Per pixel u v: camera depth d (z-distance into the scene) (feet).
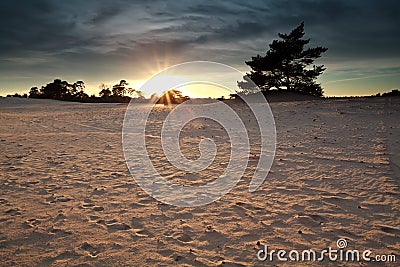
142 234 10.96
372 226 11.05
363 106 46.88
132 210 13.15
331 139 26.99
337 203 13.20
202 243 10.30
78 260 9.32
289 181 16.49
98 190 15.72
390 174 16.66
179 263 9.12
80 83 204.13
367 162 19.13
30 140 32.30
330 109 46.98
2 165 20.98
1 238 10.66
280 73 97.40
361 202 13.19
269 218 12.02
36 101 136.26
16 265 9.09
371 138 26.09
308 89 95.71
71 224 11.75
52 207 13.44
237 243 10.25
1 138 33.83
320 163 19.61
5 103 121.60
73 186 16.35
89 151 25.98
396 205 12.73
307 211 12.50
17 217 12.37
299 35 91.76
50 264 9.12
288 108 52.90
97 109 84.58
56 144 29.63
